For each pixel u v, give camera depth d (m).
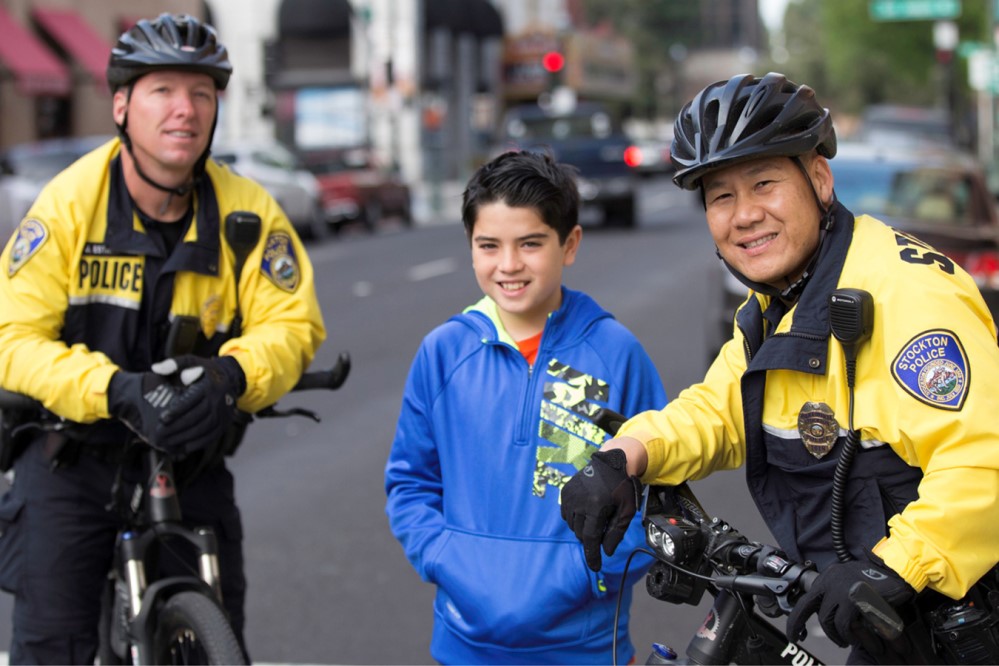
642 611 5.07
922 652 2.28
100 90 30.48
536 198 2.89
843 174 9.40
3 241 17.56
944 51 36.44
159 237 3.38
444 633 2.98
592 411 2.95
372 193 25.36
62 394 3.14
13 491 3.44
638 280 16.17
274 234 3.48
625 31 99.69
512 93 60.91
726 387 2.56
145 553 3.29
